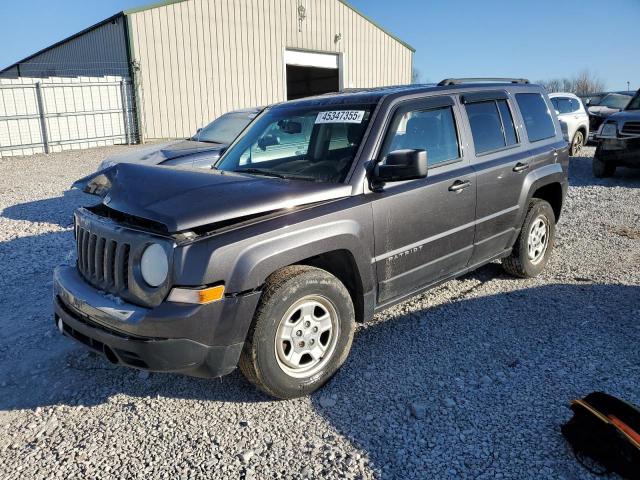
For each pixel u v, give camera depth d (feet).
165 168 12.31
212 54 70.33
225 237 9.80
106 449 9.70
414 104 13.48
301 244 10.50
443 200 13.52
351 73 87.61
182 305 9.39
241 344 10.11
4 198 35.27
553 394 10.89
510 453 9.20
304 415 10.55
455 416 10.29
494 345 13.12
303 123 13.83
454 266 14.58
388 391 11.25
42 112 60.39
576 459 8.98
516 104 16.98
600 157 38.04
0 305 16.76
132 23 63.05
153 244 9.67
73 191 36.81
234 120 33.09
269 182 11.46
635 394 10.73
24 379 12.30
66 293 11.00
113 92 64.95
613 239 22.30
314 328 11.16
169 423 10.43
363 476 8.77
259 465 9.12
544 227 17.93
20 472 9.15
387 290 12.66
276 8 75.72
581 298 15.89
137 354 9.59
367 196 11.91
